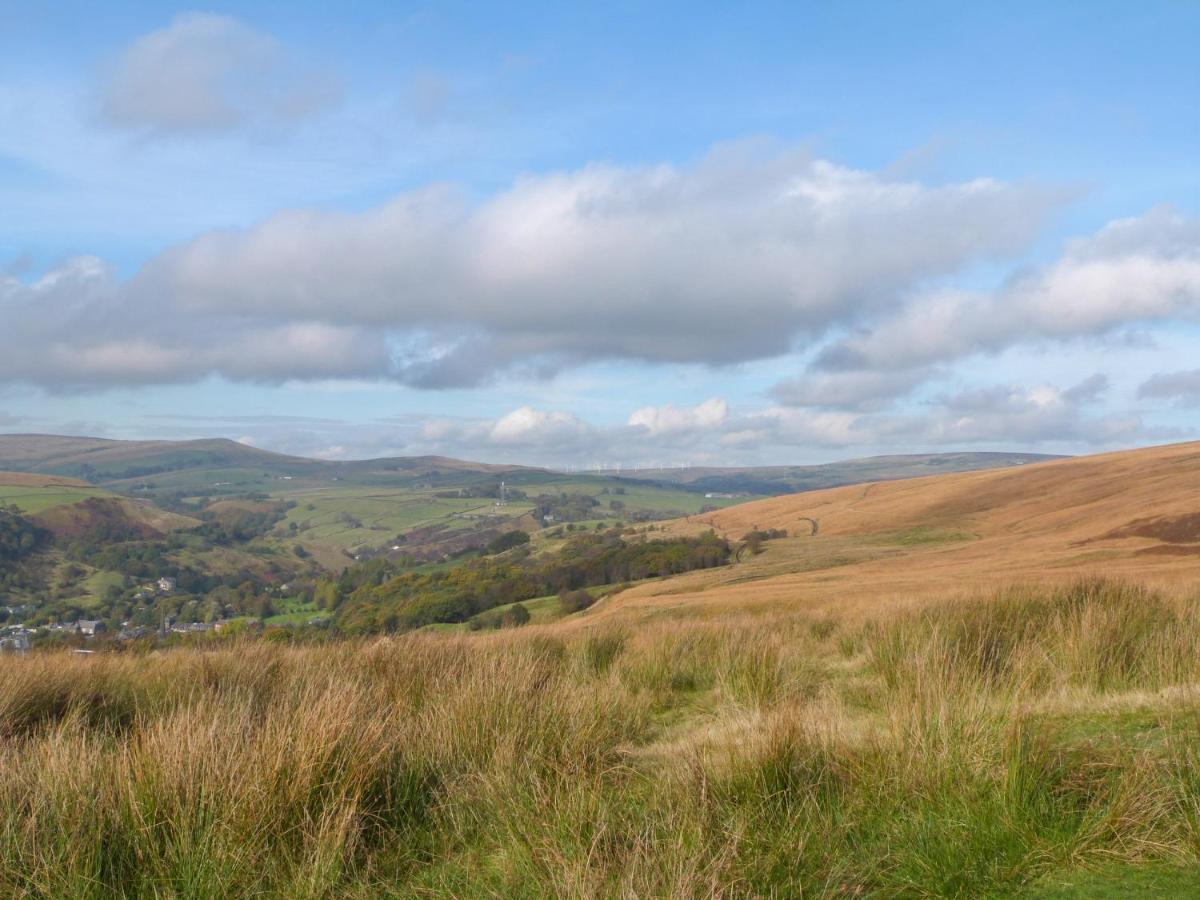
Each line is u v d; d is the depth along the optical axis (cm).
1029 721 499
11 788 436
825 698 695
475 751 549
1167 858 371
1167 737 480
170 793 435
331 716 508
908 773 451
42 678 741
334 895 390
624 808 456
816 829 409
